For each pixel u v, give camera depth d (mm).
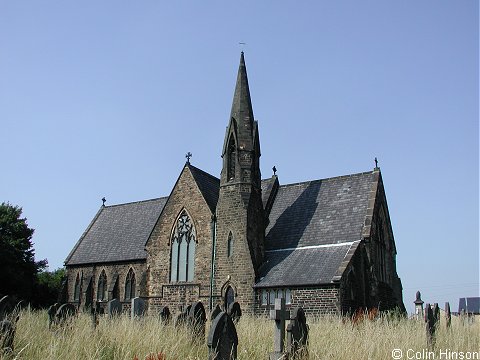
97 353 15289
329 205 45656
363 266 40094
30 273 64188
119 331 18375
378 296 41250
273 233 46344
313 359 16141
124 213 62062
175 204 47906
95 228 63031
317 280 37938
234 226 43594
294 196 49406
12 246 62062
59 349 15258
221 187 45406
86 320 22719
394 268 47375
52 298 67188
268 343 19078
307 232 44156
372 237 41906
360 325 23562
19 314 20375
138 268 52531
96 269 56531
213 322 14633
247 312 40781
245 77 48656
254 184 45281
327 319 30234
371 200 43500
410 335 19469
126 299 52469
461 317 25828
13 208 66312
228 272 42844
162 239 48031
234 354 14836
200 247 45156
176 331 19297
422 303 38219
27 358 14547
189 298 44594
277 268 41812
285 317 16906
